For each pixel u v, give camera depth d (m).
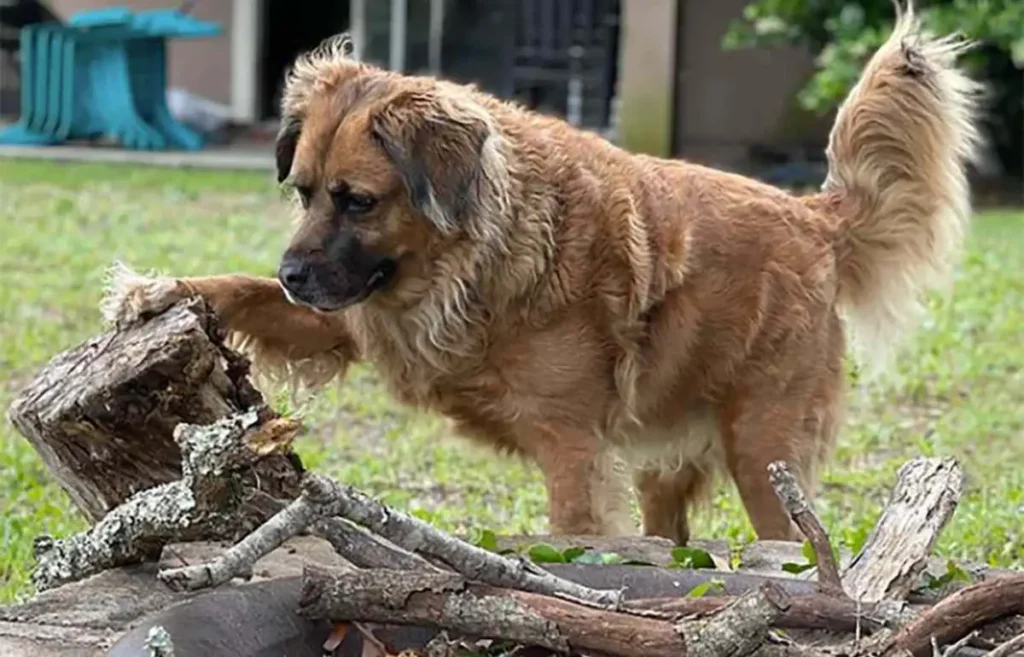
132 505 4.37
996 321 12.95
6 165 21.88
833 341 6.72
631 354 6.14
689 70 22.20
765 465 6.50
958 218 7.05
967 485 8.14
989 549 6.98
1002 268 15.21
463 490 8.43
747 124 22.34
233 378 4.87
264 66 27.34
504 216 5.89
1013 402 10.57
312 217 5.91
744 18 21.75
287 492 4.32
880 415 10.20
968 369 11.24
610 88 23.92
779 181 20.94
